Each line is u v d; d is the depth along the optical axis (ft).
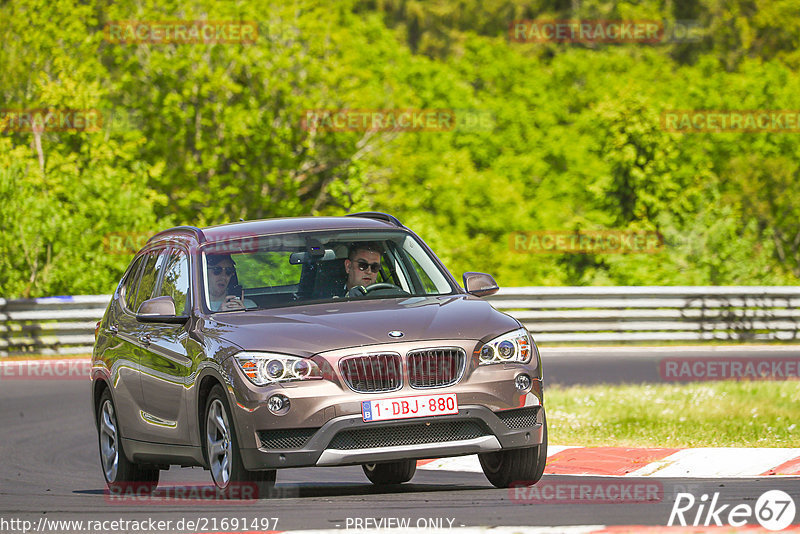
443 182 325.83
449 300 88.02
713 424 119.85
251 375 78.48
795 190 332.39
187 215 319.88
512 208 327.88
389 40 360.69
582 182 344.49
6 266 249.96
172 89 318.86
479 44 399.65
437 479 98.32
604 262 284.41
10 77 295.89
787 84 366.22
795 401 134.72
